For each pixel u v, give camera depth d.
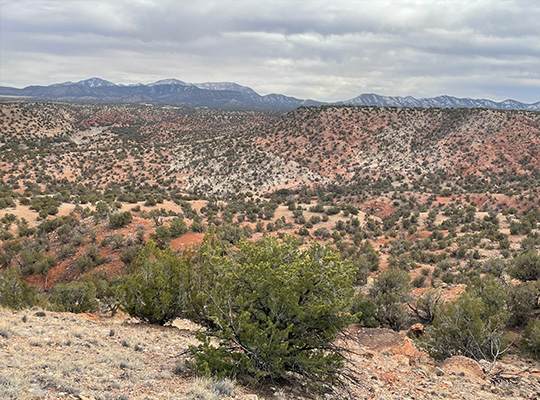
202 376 6.54
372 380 8.71
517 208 87.19
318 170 137.88
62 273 39.78
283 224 69.06
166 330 11.50
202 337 7.21
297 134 163.75
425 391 8.36
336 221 73.12
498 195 96.44
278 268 7.89
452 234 63.34
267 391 6.85
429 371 9.94
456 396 8.16
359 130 162.12
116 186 104.31
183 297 12.23
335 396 7.34
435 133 155.38
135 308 12.17
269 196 112.00
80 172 119.38
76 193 89.06
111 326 10.99
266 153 146.38
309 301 7.60
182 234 45.59
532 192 91.56
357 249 54.22
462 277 33.28
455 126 154.88
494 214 75.00
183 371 7.16
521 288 16.95
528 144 134.12
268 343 6.88
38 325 9.59
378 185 122.38
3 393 4.83
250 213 74.00
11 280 14.71
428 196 105.88
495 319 13.23
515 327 16.16
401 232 72.69
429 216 78.06
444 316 12.57
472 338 11.76
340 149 151.25
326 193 117.06
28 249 43.66
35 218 57.88
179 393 5.88
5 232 48.25
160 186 117.94
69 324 10.36
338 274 7.52
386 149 149.38
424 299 20.12
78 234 44.91
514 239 56.91
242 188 121.81
